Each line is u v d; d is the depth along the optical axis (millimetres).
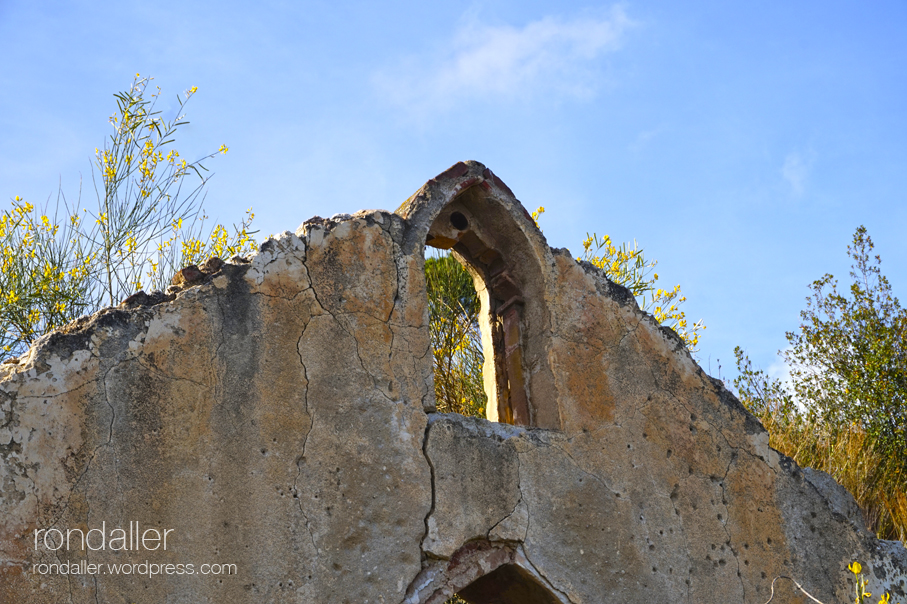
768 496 6445
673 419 6312
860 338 12609
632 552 5773
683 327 9781
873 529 9234
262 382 5027
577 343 6191
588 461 5875
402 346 5543
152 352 4770
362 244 5629
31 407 4391
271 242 5352
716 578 6000
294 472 4961
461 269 10617
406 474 5258
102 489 4434
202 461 4727
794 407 11750
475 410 9680
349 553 4957
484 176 6281
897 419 11781
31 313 8352
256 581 4676
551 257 6332
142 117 8992
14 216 8609
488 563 5328
